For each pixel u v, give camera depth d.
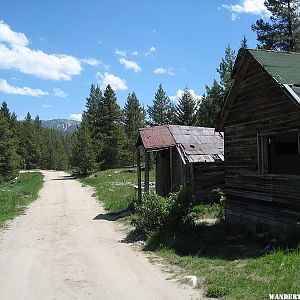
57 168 109.12
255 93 12.55
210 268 9.07
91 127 74.12
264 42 38.56
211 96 48.16
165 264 9.91
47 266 10.16
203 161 19.53
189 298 7.17
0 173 52.47
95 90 89.38
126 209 21.12
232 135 14.06
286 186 11.05
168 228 12.80
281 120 11.23
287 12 36.97
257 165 12.50
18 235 15.28
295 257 8.79
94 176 55.88
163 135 20.45
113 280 8.66
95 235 14.96
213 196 19.78
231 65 46.81
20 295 7.87
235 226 13.45
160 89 84.31
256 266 8.62
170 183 21.75
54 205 25.50
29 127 107.88
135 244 12.77
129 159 71.81
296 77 10.88
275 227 11.53
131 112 86.19
